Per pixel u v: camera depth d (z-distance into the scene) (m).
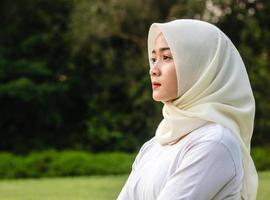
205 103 2.71
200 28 2.73
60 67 29.12
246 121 2.75
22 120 29.09
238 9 25.48
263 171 21.88
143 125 27.48
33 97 28.00
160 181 2.68
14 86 27.78
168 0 25.84
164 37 2.80
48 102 28.66
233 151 2.62
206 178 2.56
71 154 23.52
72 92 29.12
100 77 28.58
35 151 27.09
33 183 18.83
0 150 28.95
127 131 27.95
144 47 26.33
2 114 28.92
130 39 26.34
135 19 25.97
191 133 2.72
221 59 2.73
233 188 2.62
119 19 25.80
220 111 2.71
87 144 28.50
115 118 28.12
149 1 25.78
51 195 15.16
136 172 2.88
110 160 23.22
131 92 26.34
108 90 28.39
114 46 27.38
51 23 29.23
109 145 28.02
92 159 23.16
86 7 26.33
